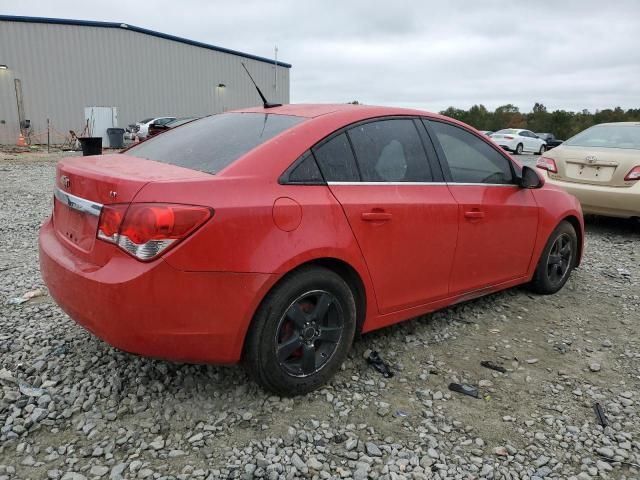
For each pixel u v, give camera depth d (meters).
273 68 41.91
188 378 3.12
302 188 2.89
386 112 3.50
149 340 2.51
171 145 3.38
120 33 32.06
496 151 4.16
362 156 3.23
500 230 4.04
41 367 3.18
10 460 2.43
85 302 2.57
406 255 3.36
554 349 3.80
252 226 2.63
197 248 2.49
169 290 2.46
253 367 2.80
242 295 2.61
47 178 12.67
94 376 3.11
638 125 7.73
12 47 28.75
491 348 3.76
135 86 33.28
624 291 5.12
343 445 2.63
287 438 2.65
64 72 30.44
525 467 2.55
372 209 3.13
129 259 2.47
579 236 5.12
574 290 5.07
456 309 4.42
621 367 3.59
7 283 4.70
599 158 7.29
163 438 2.61
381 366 3.38
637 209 7.02
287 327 2.88
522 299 4.74
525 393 3.20
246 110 3.70
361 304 3.25
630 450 2.71
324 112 3.31
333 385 3.16
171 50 34.72
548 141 33.47
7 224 7.24
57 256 2.83
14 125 29.36
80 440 2.58
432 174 3.61
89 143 14.52
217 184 2.62
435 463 2.53
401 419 2.87
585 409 3.06
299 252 2.76
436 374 3.36
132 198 2.46
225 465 2.44
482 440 2.73
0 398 2.88
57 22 29.78
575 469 2.56
